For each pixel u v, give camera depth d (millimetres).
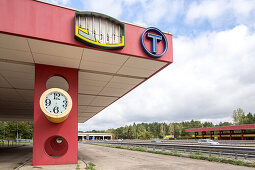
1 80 12695
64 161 9633
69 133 9992
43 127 9594
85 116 30344
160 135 103875
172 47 10898
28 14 7938
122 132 108875
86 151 20641
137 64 10945
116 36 9664
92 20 9305
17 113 26719
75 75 11125
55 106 9281
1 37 7805
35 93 9938
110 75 12609
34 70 11195
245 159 10594
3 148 24891
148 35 10109
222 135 48312
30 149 23766
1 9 7562
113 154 16500
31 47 8672
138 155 15305
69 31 8562
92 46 8898
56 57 9734
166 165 9836
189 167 9141
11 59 9781
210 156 11961
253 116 73312
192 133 95562
